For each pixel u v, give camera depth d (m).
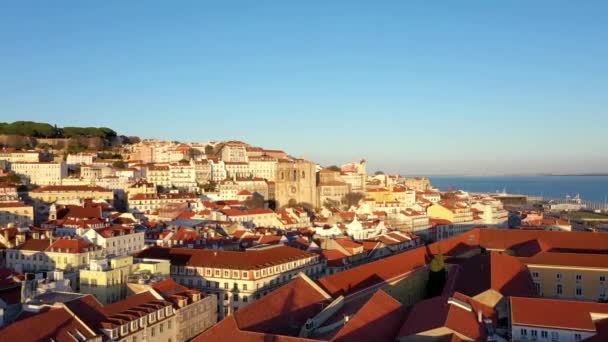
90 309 127.19
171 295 151.12
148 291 148.38
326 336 126.56
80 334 116.69
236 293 185.75
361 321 121.06
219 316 187.50
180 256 199.38
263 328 121.56
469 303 141.50
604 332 124.12
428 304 137.62
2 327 116.00
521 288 167.50
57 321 116.94
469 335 114.81
